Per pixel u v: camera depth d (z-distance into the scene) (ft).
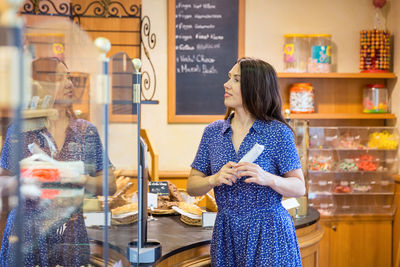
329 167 13.38
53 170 4.31
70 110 4.30
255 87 6.90
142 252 6.15
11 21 2.81
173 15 13.69
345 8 14.14
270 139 6.88
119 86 4.63
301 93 13.64
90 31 11.61
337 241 13.79
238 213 6.81
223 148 7.11
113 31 11.67
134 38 11.75
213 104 13.98
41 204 4.33
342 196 13.79
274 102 7.06
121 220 4.88
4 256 4.57
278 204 6.88
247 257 6.66
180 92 13.91
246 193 6.75
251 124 7.09
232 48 13.91
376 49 13.82
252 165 6.48
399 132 13.78
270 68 7.07
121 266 4.90
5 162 4.37
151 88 13.88
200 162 7.45
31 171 4.27
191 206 8.61
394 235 13.82
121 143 4.75
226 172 6.56
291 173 6.93
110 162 4.34
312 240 9.05
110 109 4.31
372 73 13.67
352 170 13.46
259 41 13.97
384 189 13.64
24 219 4.28
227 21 13.84
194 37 13.83
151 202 9.02
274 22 13.98
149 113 13.93
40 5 11.08
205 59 13.87
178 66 13.85
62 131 4.30
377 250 13.89
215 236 7.06
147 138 11.36
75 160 4.29
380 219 13.83
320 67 13.55
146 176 6.37
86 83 4.20
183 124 14.05
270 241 6.66
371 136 13.61
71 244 4.33
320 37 13.58
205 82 13.93
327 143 13.44
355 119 14.60
